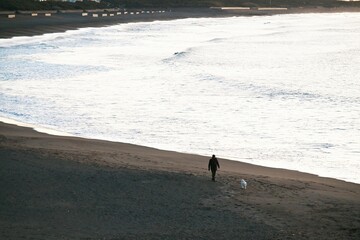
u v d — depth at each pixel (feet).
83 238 86.07
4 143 148.87
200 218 97.81
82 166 125.90
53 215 96.68
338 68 351.25
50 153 136.67
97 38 609.42
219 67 361.92
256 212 101.71
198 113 217.97
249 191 115.24
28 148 141.59
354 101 235.81
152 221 95.81
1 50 454.40
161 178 120.67
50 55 425.69
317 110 220.23
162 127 195.31
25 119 206.08
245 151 165.07
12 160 126.93
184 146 170.19
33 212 97.66
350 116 208.64
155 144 172.45
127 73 331.98
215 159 122.21
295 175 138.00
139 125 198.29
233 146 170.60
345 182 132.16
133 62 390.63
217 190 114.62
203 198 108.99
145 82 297.12
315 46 529.86
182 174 125.08
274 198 110.93
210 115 214.28
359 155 160.35
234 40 601.62
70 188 110.83
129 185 114.62
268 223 96.02
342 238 89.15
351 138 178.29
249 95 254.88
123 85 287.48
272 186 120.26
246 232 91.30
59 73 329.52
